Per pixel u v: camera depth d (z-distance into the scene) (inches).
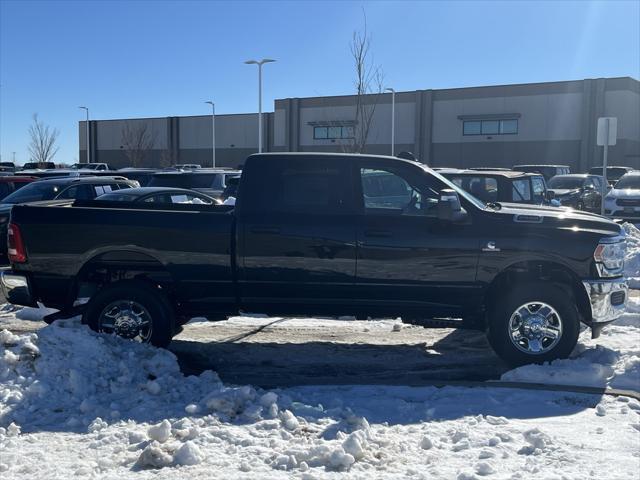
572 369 256.4
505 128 1936.5
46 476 171.8
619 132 1819.6
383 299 271.7
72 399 225.8
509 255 265.4
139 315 276.7
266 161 275.3
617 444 193.3
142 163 2379.4
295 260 269.3
